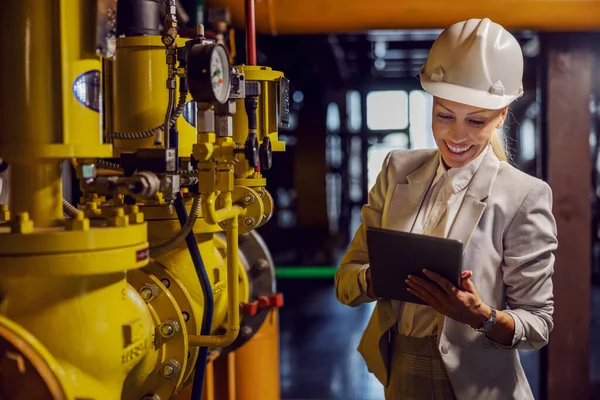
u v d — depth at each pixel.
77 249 1.11
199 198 1.47
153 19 1.63
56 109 1.16
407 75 11.73
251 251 2.44
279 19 3.30
